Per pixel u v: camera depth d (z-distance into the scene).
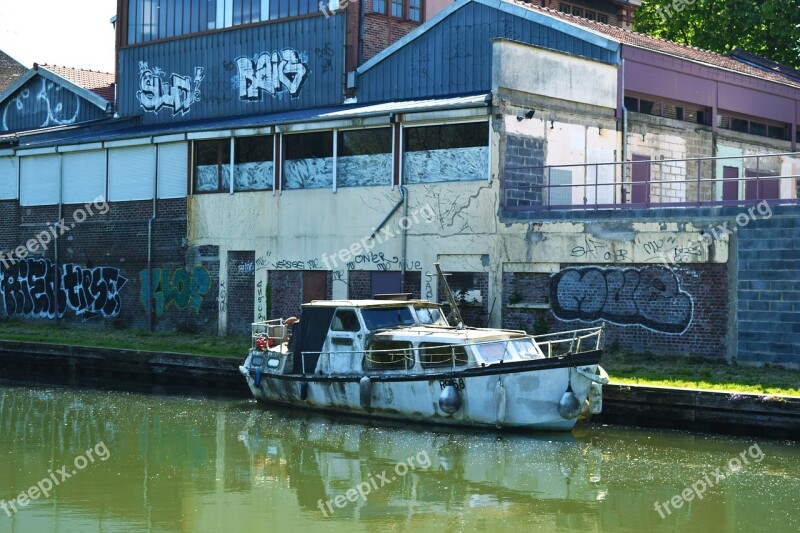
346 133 25.25
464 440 16.86
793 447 15.93
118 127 32.00
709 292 20.23
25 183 32.22
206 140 27.89
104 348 25.22
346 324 19.19
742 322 19.86
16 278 32.41
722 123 28.92
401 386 18.09
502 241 22.59
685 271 20.50
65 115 34.56
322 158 25.73
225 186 27.58
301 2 28.03
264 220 26.64
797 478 14.46
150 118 31.61
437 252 23.52
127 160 29.56
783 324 19.41
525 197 23.19
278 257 26.38
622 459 15.51
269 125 26.19
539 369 16.88
